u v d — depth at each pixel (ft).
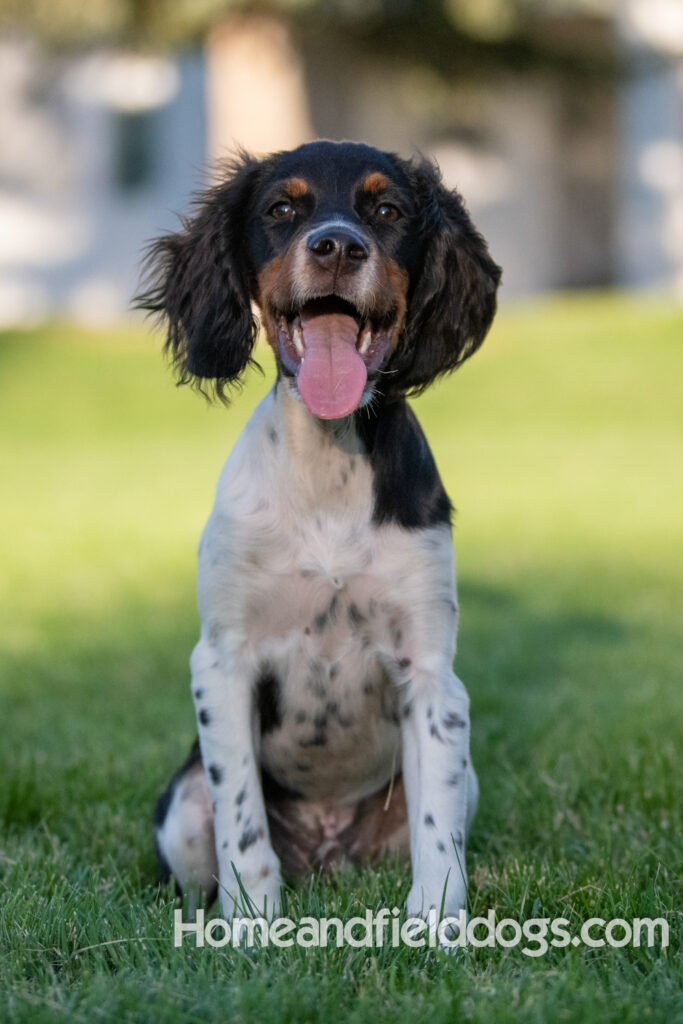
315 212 17.37
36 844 18.30
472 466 63.21
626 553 43.34
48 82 115.85
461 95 96.58
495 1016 11.71
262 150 91.86
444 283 17.99
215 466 64.85
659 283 119.03
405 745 16.66
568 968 12.94
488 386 81.61
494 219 117.91
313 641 16.76
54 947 13.78
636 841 17.34
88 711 25.86
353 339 16.61
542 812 18.80
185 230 18.83
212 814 16.99
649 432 72.13
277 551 16.46
